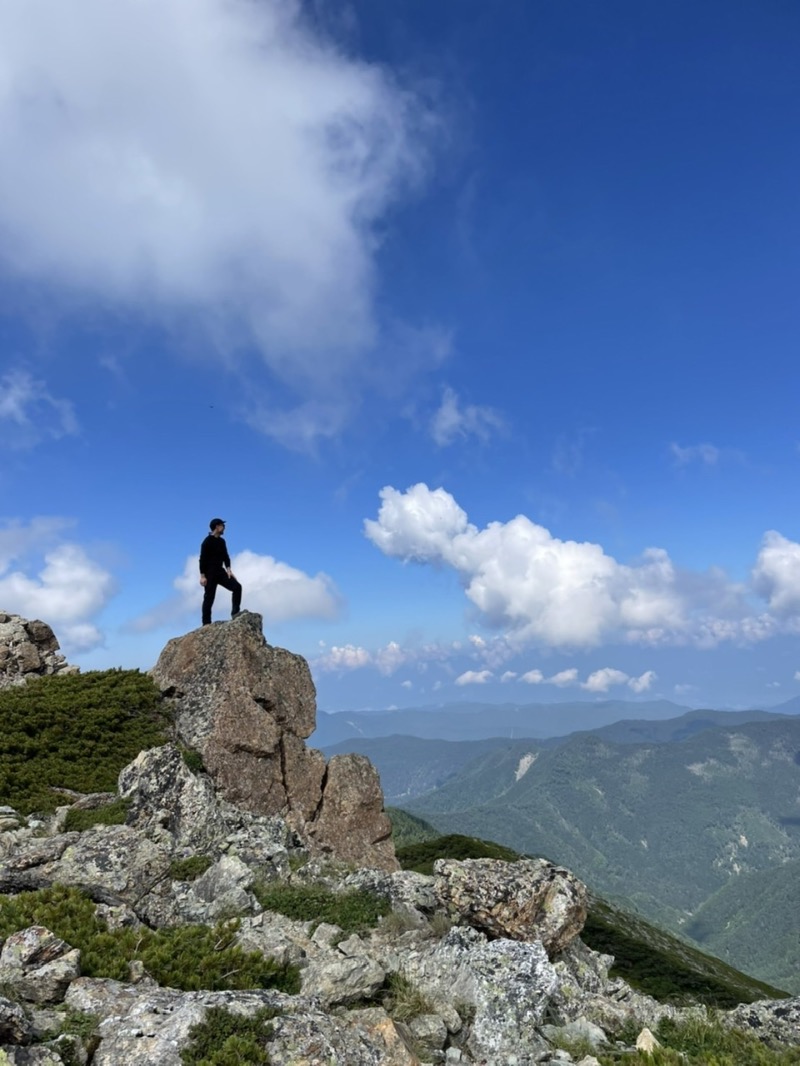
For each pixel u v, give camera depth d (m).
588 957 18.20
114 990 10.13
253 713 28.50
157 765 21.81
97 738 27.92
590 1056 11.59
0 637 37.50
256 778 27.16
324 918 16.03
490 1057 11.39
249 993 10.10
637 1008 14.71
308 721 31.06
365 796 29.16
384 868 27.72
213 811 20.95
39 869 15.08
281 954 12.98
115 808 20.95
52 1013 9.38
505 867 17.83
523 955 13.74
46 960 10.61
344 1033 9.77
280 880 18.25
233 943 13.40
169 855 18.52
